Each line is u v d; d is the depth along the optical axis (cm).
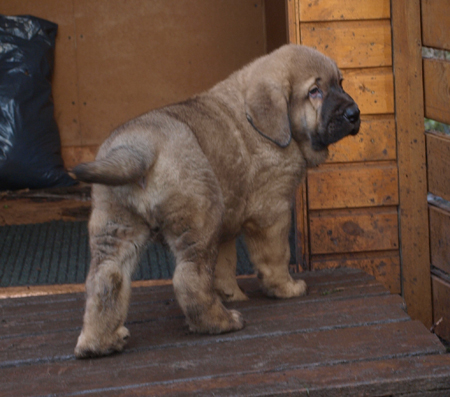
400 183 573
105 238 366
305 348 375
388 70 564
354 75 562
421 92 561
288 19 555
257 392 325
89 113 978
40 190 870
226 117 421
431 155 558
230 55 988
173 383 338
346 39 556
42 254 657
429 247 579
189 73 987
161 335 404
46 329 430
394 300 452
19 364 373
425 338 383
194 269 378
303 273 536
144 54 975
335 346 377
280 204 444
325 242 582
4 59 877
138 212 365
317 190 574
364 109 566
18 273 604
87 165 323
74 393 331
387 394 333
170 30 973
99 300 364
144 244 378
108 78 974
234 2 976
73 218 773
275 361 360
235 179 415
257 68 438
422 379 334
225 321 397
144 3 962
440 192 546
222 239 433
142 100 988
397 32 554
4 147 848
